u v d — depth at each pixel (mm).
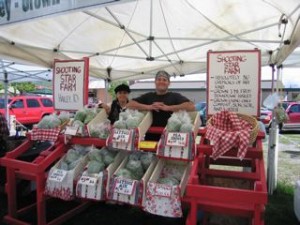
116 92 4184
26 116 13250
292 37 3557
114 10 4527
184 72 7109
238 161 3150
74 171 2789
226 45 5613
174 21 4922
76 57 6316
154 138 3102
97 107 3373
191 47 5270
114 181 2584
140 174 2654
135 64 7195
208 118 2973
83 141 3025
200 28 5043
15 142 4129
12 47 5020
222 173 2705
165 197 2314
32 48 5387
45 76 8047
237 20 4617
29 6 2043
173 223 3449
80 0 1828
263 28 4531
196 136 2686
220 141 2361
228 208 2129
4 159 3223
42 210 2971
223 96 2990
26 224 3205
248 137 2332
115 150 2906
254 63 2889
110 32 5336
